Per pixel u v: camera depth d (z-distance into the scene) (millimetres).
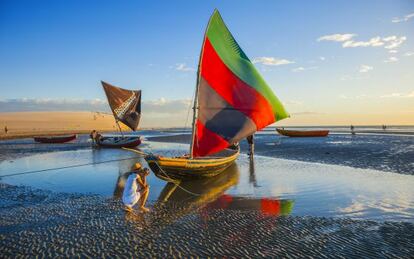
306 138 53906
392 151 27453
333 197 12719
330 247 7742
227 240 8375
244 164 22828
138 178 11414
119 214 11008
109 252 7770
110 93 36469
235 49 18391
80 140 57906
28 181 17859
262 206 11734
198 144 16469
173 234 8906
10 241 8625
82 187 15969
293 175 17781
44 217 10820
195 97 16359
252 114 18062
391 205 11383
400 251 7414
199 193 14047
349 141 41812
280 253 7484
